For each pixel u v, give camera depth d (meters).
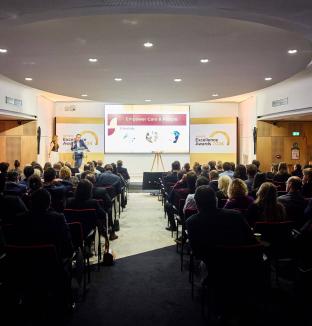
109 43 5.94
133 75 8.62
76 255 3.74
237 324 3.19
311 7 4.06
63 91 11.25
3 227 3.26
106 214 5.08
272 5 4.03
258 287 2.98
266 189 3.91
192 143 16.36
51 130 16.00
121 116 16.23
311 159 13.98
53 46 6.13
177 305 3.64
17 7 4.15
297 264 3.69
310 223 3.48
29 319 3.28
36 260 2.85
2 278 3.15
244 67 7.71
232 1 3.93
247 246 2.79
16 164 8.38
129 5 4.05
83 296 3.85
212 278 2.95
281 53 6.53
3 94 11.44
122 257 5.33
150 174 12.12
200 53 6.54
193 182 5.98
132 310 3.52
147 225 7.69
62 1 3.97
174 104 16.22
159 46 6.11
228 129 16.28
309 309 3.50
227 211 3.15
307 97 10.88
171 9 4.18
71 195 5.39
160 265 4.95
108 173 7.72
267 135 13.99
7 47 6.20
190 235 3.14
